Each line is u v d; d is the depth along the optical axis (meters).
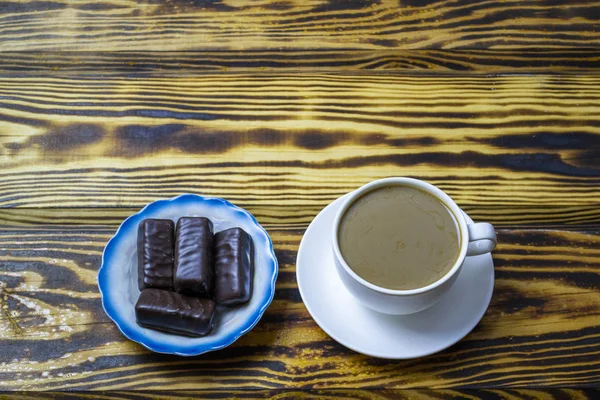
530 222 0.68
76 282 0.64
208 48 0.77
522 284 0.63
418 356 0.56
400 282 0.55
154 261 0.61
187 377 0.60
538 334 0.61
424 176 0.69
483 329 0.61
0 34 0.77
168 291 0.60
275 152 0.70
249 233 0.64
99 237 0.66
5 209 0.68
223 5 0.79
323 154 0.70
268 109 0.73
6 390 0.59
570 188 0.69
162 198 0.69
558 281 0.63
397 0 0.79
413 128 0.72
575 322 0.62
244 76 0.75
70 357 0.61
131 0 0.79
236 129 0.72
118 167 0.70
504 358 0.60
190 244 0.60
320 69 0.76
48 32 0.77
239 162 0.70
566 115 0.73
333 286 0.60
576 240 0.65
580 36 0.77
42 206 0.68
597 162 0.70
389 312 0.56
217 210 0.64
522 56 0.76
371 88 0.74
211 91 0.74
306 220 0.68
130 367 0.60
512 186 0.69
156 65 0.76
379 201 0.58
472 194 0.69
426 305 0.56
